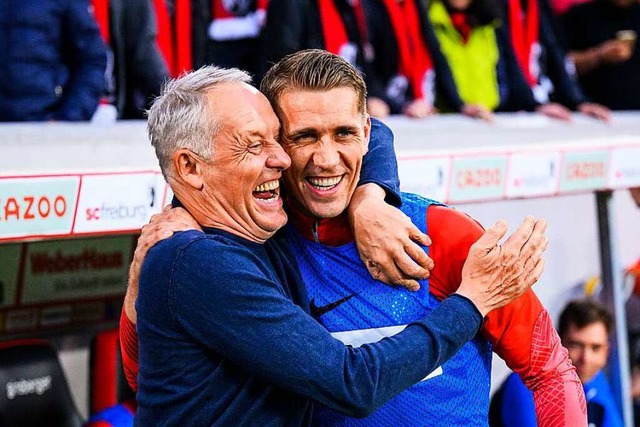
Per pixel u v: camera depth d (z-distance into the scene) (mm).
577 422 3271
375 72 7023
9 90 5465
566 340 6340
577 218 7262
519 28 8039
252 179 2975
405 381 2930
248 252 2963
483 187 5309
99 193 4203
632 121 8031
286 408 3008
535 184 5578
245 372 2959
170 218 3070
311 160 3061
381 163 3330
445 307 3023
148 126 3111
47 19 5523
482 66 7719
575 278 7285
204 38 6480
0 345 5305
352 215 3162
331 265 3238
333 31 6625
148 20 6008
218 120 2951
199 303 2867
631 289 7672
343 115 3025
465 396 3275
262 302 2873
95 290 6188
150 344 2979
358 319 3207
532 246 3092
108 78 5965
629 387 6672
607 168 5977
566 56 8586
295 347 2855
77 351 6133
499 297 3084
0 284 5793
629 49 8578
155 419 3012
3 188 3938
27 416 5176
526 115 7625
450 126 6551
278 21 6402
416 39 7250
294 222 3279
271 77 3105
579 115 8039
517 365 3309
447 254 3217
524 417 5785
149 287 2945
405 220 3123
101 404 5680
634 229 7820
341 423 3215
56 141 4805
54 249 5973
